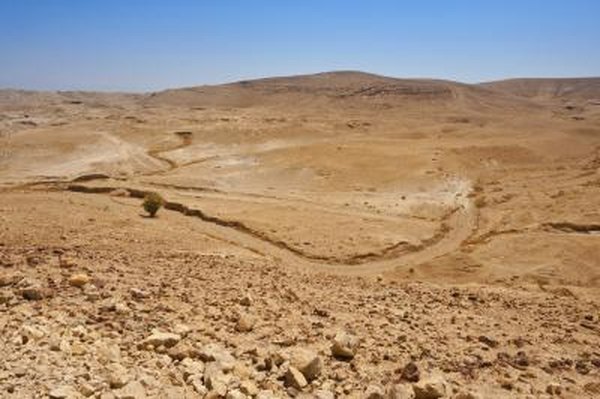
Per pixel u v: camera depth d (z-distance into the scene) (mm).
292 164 98375
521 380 10742
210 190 82250
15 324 9875
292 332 11961
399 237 60219
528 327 15898
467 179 92125
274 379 9195
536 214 71375
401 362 10938
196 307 12859
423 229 64750
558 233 63094
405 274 50125
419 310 16469
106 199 75000
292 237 58531
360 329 13070
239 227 61938
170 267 18609
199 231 59344
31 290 11859
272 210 69438
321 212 69938
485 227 67188
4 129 153250
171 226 58750
